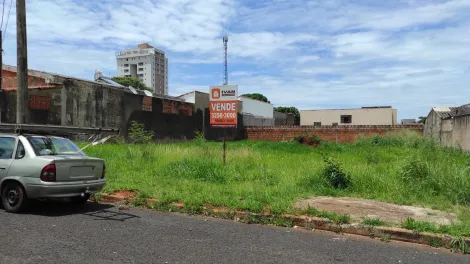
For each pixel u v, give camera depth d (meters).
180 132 31.25
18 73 10.34
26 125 7.69
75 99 21.03
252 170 11.50
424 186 8.70
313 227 6.51
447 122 22.14
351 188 9.12
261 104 52.31
